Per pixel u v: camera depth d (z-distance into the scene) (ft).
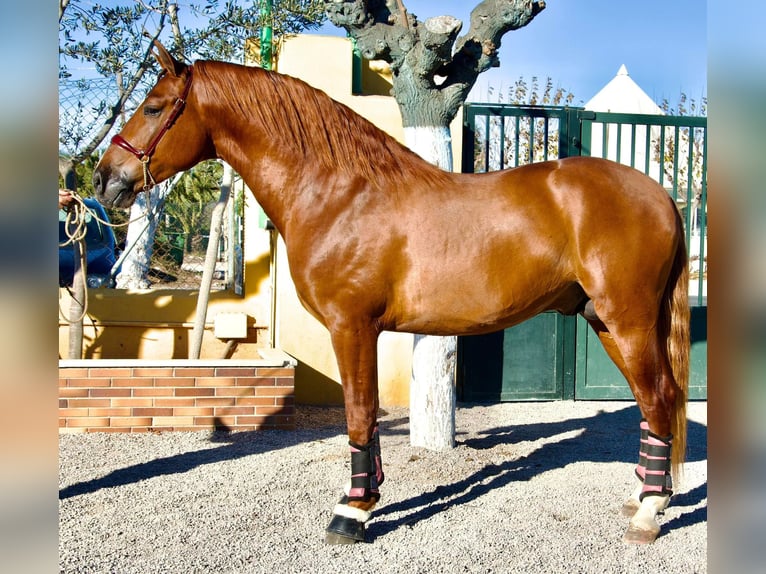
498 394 20.75
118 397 16.40
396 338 20.22
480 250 10.25
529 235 10.25
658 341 10.43
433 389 15.15
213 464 14.16
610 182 10.30
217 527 10.85
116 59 18.61
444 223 10.31
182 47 18.86
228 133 10.93
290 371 17.10
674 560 9.79
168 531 10.67
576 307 11.66
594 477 13.65
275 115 10.73
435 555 9.88
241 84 10.83
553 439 16.66
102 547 10.05
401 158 10.85
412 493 12.57
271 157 10.75
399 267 10.36
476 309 10.39
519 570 9.44
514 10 13.80
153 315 20.75
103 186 10.92
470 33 14.37
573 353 21.01
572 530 10.87
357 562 9.64
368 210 10.36
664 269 10.30
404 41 14.11
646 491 10.65
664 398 10.45
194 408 16.72
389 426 17.62
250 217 21.29
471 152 20.62
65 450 14.90
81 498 12.07
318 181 10.55
